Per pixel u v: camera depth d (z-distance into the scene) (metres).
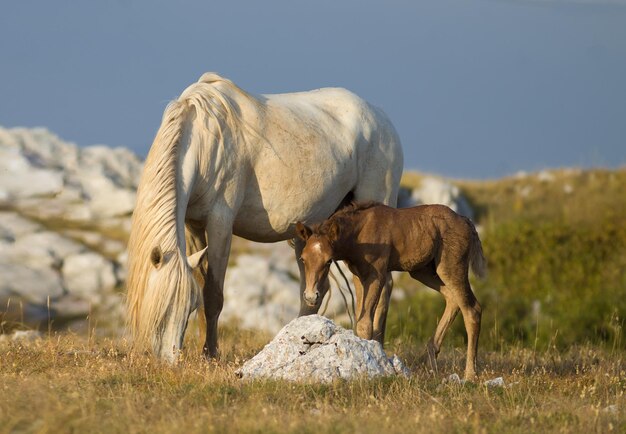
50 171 63.78
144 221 20.94
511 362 25.75
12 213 59.12
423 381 19.44
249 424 14.45
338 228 20.42
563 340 40.28
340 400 17.09
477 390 18.34
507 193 74.56
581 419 16.00
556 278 50.41
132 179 65.06
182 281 20.11
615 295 46.12
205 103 22.86
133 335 20.17
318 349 19.48
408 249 22.20
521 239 53.78
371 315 21.89
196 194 22.62
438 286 23.41
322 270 20.31
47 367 20.36
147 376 18.75
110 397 16.42
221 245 23.03
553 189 74.75
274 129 24.16
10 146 66.56
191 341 27.97
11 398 15.73
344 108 27.03
